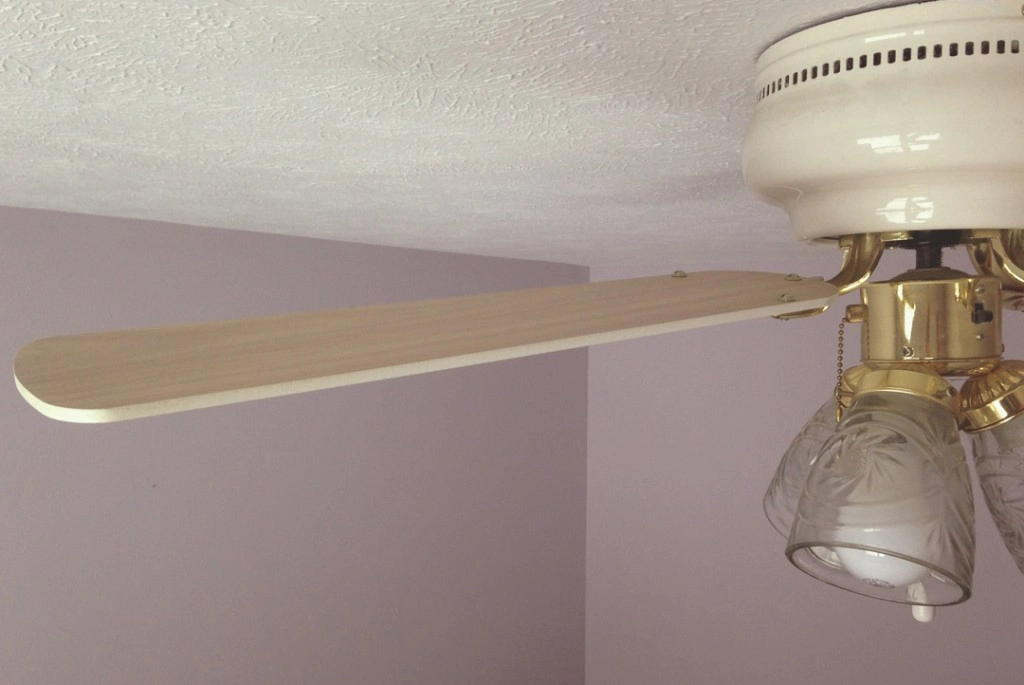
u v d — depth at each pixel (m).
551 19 0.57
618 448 3.00
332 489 2.28
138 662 1.91
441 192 1.28
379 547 2.40
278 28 0.58
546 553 2.93
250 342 0.37
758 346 2.71
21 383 0.32
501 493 2.76
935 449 0.56
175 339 0.37
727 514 2.79
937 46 0.56
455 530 2.62
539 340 0.40
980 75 0.55
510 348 0.39
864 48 0.57
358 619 2.36
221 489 2.04
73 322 1.77
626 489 2.99
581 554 3.06
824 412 0.74
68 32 0.59
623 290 0.49
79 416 0.30
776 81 0.63
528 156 1.01
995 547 2.34
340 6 0.55
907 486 0.54
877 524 0.54
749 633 2.76
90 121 0.85
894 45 0.56
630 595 2.99
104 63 0.66
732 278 0.54
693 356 2.84
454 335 0.40
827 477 0.57
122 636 1.88
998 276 0.62
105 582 1.85
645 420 2.94
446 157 1.02
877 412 0.58
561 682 2.99
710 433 2.81
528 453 2.85
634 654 2.98
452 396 2.60
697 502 2.84
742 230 1.73
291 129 0.88
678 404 2.88
